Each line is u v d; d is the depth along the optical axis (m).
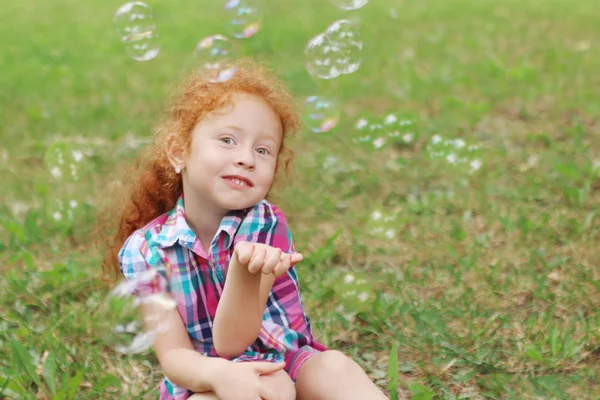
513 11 10.48
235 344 1.99
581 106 5.55
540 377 2.44
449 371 2.58
